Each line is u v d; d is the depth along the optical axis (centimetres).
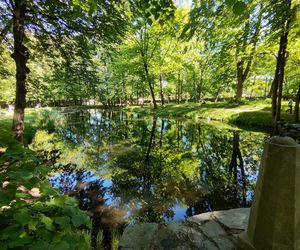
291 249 195
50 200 173
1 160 187
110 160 862
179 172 722
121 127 1791
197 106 2706
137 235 288
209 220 314
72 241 143
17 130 779
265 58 1711
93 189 587
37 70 1090
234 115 1834
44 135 1359
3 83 1809
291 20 802
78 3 327
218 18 417
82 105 5594
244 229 290
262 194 206
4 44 968
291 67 1459
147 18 307
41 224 149
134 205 502
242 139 1177
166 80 3681
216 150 988
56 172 712
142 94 4509
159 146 1098
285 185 190
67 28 877
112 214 462
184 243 270
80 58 977
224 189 588
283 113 1567
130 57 2862
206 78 3494
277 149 192
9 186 159
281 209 193
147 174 704
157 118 2420
